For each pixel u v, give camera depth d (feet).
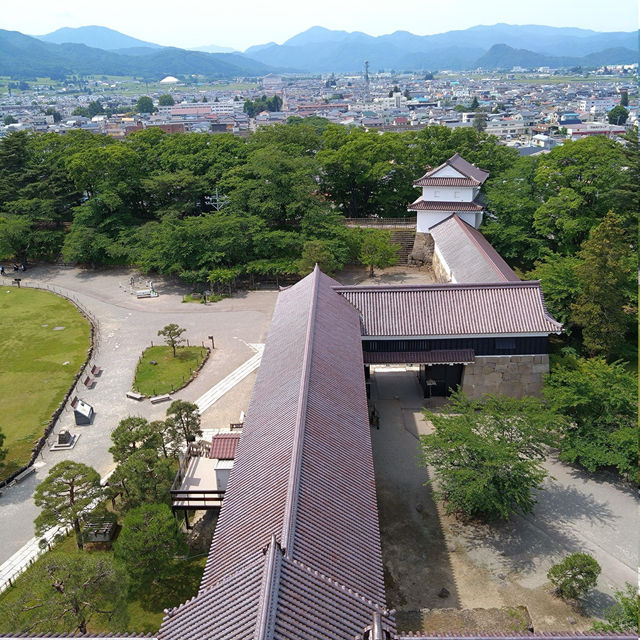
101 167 269.44
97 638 68.18
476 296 151.43
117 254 254.06
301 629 56.29
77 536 105.60
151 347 190.80
